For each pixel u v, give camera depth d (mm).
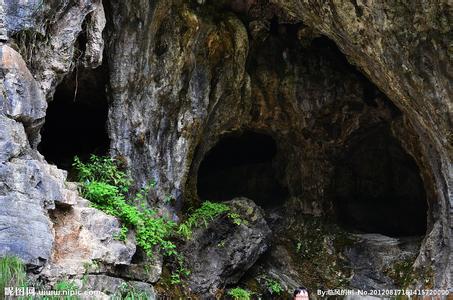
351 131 10758
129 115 8555
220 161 12867
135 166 8617
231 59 9656
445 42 7836
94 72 8844
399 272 9695
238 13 9867
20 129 6109
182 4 8828
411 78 8258
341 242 10617
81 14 7012
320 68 10492
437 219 9258
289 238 10898
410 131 9766
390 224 11586
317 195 11133
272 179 12188
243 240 9242
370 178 11516
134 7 8273
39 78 6781
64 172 6754
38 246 5832
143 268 7637
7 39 6293
